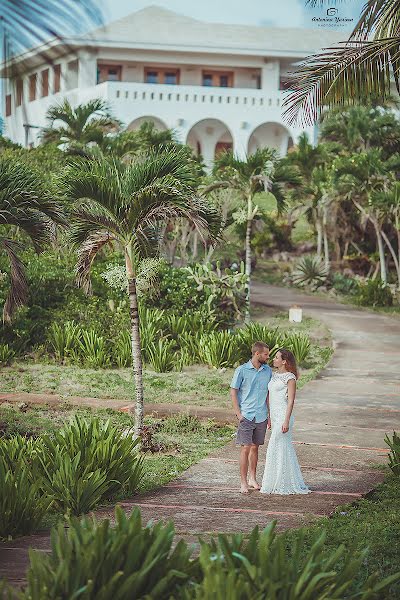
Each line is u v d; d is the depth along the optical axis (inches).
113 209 498.6
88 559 169.2
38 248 551.2
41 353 811.4
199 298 920.3
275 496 370.6
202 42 2196.1
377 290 1440.7
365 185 1536.7
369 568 247.9
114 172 505.0
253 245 1962.4
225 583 159.5
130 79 2256.4
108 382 706.8
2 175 512.4
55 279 924.0
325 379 729.6
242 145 2188.7
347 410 593.9
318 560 186.1
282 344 806.5
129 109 2111.2
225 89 2175.2
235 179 1065.5
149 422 572.7
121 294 895.7
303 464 437.1
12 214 517.7
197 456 470.9
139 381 502.6
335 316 1219.2
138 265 553.9
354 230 1797.5
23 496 310.8
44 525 322.7
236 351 788.0
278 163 1071.6
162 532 182.1
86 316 866.1
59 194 517.3
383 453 466.3
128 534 178.4
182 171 506.3
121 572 165.8
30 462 370.9
